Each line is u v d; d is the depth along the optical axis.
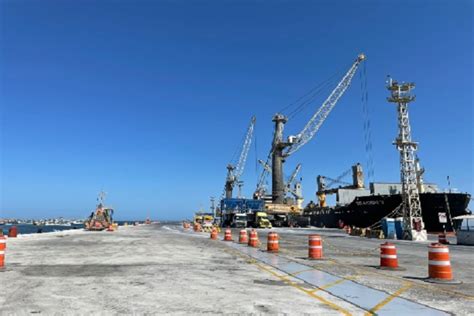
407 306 8.70
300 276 13.05
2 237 14.53
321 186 107.69
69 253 20.80
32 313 7.82
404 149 41.94
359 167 100.75
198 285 11.14
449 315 7.95
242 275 13.17
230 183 165.50
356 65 102.50
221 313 7.95
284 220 103.56
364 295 9.90
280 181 115.00
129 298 9.32
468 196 61.34
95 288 10.55
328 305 8.73
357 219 77.56
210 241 33.00
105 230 63.47
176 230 65.62
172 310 8.17
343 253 22.92
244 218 84.50
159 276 12.77
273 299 9.31
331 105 106.31
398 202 67.62
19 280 11.71
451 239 42.75
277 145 115.25
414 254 23.03
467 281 12.45
